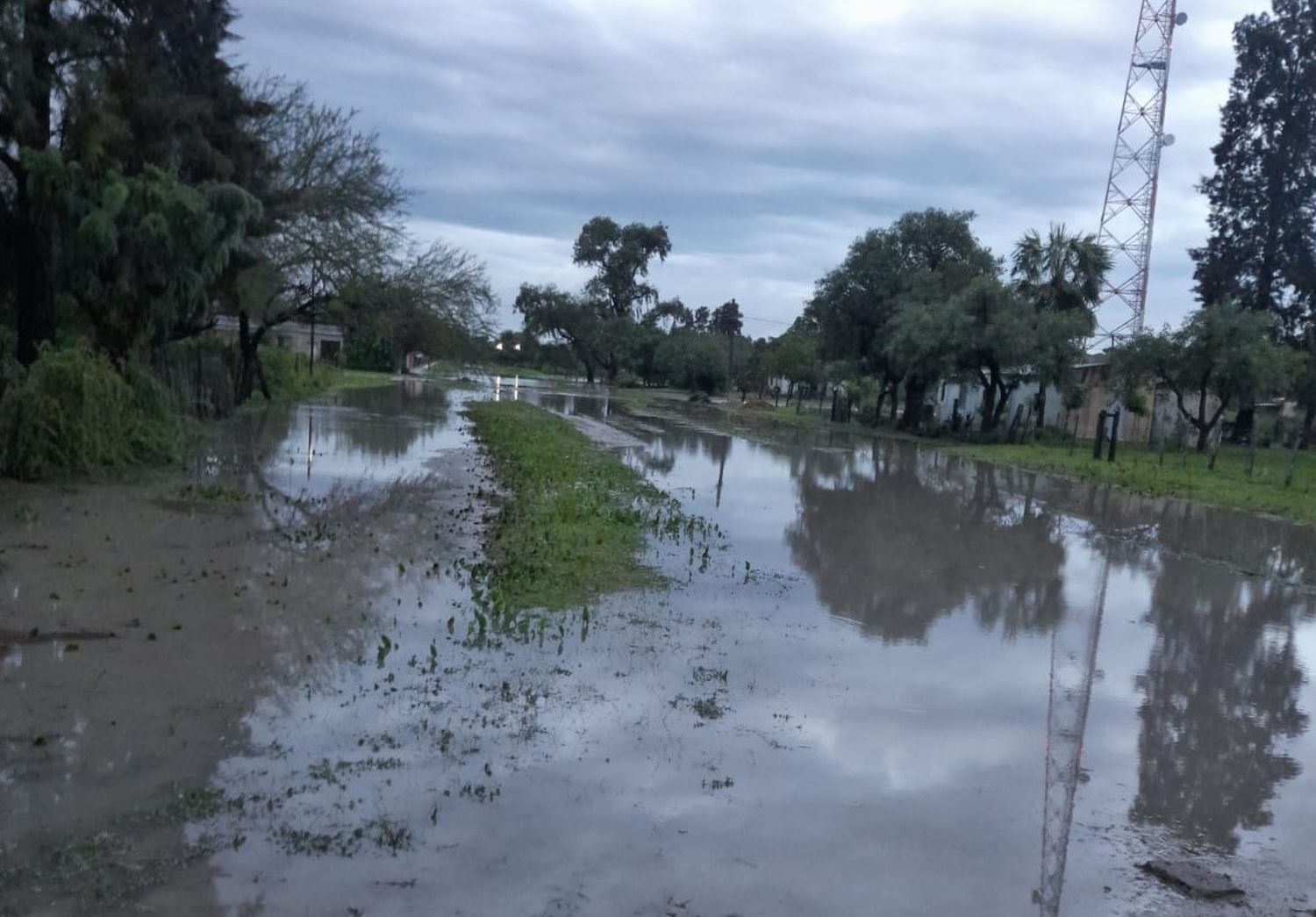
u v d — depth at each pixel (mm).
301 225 27250
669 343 84500
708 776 5691
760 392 70938
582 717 6445
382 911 4152
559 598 9367
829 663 8078
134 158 16969
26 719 5922
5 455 13555
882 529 15672
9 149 15656
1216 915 4609
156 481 14781
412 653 7512
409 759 5641
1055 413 47438
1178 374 34875
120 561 9781
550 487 16547
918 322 40219
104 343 16625
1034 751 6508
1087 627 10062
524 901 4297
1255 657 9273
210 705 6293
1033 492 22938
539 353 102625
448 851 4660
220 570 9664
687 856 4781
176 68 18781
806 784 5703
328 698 6520
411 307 30578
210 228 16500
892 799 5590
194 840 4633
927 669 8148
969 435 41688
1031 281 41000
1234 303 35375
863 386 57094
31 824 4699
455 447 23359
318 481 16172
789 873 4691
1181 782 6168
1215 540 16734
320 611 8500
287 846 4625
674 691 7066
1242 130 45719
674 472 22438
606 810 5180
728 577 11055
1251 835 5484
